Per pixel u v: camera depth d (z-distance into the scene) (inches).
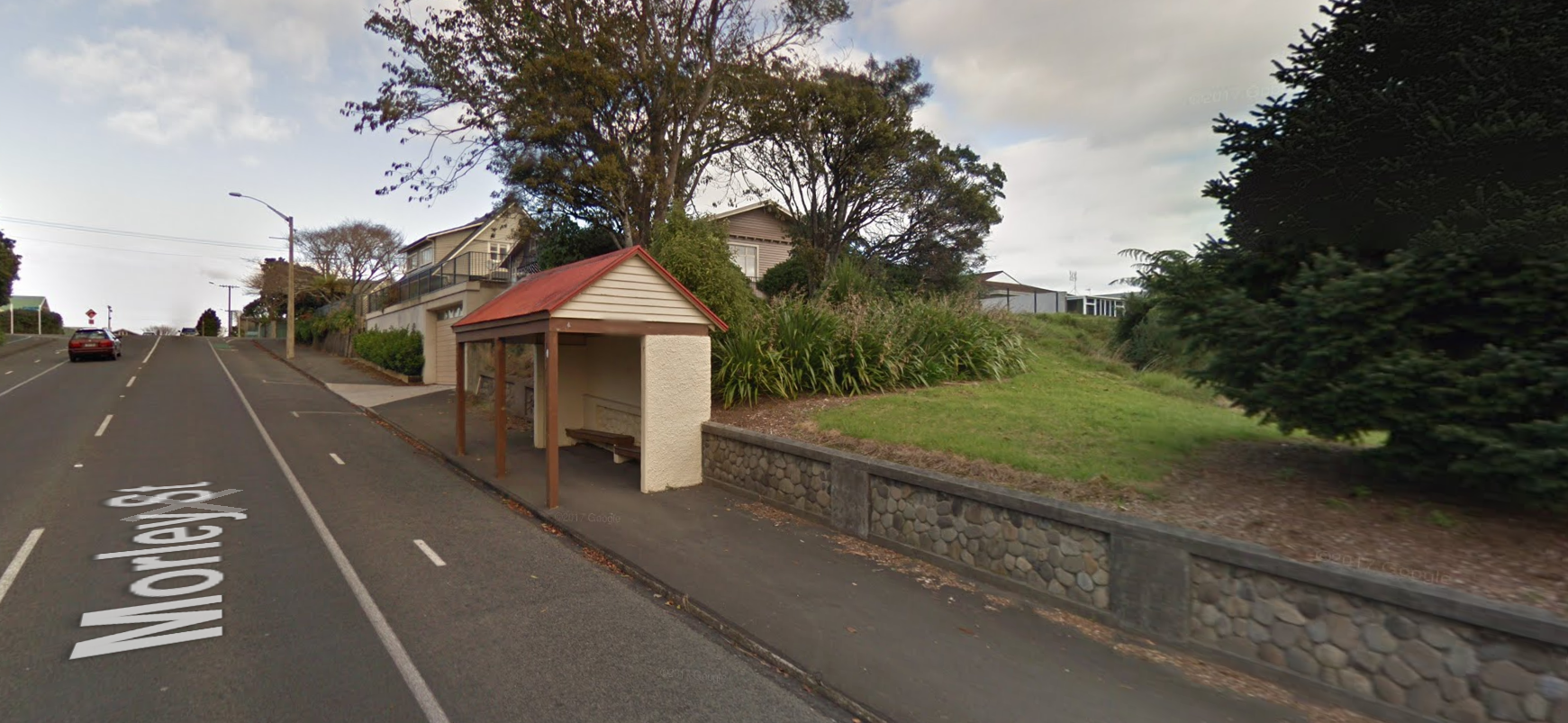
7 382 817.5
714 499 336.8
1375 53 193.9
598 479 380.5
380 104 588.7
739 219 1112.8
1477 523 177.3
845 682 165.8
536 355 483.5
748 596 217.0
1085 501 228.5
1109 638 186.2
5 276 1568.7
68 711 146.5
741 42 675.4
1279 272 215.2
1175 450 266.1
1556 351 153.2
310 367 1152.8
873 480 269.7
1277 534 188.4
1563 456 144.2
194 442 482.0
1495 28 171.9
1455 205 173.8
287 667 168.6
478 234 1497.3
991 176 952.3
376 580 230.8
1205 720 148.1
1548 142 160.1
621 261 339.9
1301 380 189.8
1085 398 383.6
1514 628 129.3
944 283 901.8
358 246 1908.2
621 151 636.1
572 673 170.6
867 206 871.1
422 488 370.9
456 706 152.8
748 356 418.9
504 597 219.1
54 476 368.5
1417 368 165.0
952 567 235.8
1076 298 1456.7
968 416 335.9
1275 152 205.8
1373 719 145.5
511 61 601.0
